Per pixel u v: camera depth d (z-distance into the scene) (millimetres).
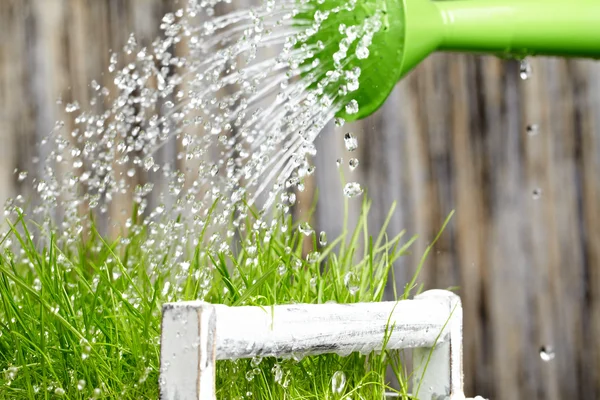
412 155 1290
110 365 856
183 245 977
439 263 1278
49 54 1306
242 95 1240
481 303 1276
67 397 836
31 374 859
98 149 1210
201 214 1099
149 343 854
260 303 873
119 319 870
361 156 1283
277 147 1195
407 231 1281
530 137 1279
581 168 1268
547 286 1271
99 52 1308
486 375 1269
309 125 888
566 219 1269
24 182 1285
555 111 1275
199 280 884
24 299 907
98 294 890
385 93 877
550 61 1277
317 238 1262
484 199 1283
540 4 902
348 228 1273
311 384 877
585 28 908
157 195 1247
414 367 880
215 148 1238
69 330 855
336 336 821
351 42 878
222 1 1300
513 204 1280
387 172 1286
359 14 876
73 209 1002
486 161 1284
